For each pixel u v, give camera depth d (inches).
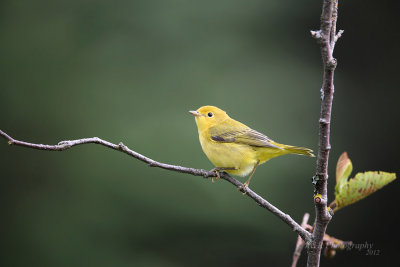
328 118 148.3
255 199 184.7
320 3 591.2
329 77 144.5
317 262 164.1
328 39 140.0
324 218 159.9
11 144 169.3
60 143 177.9
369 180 156.9
